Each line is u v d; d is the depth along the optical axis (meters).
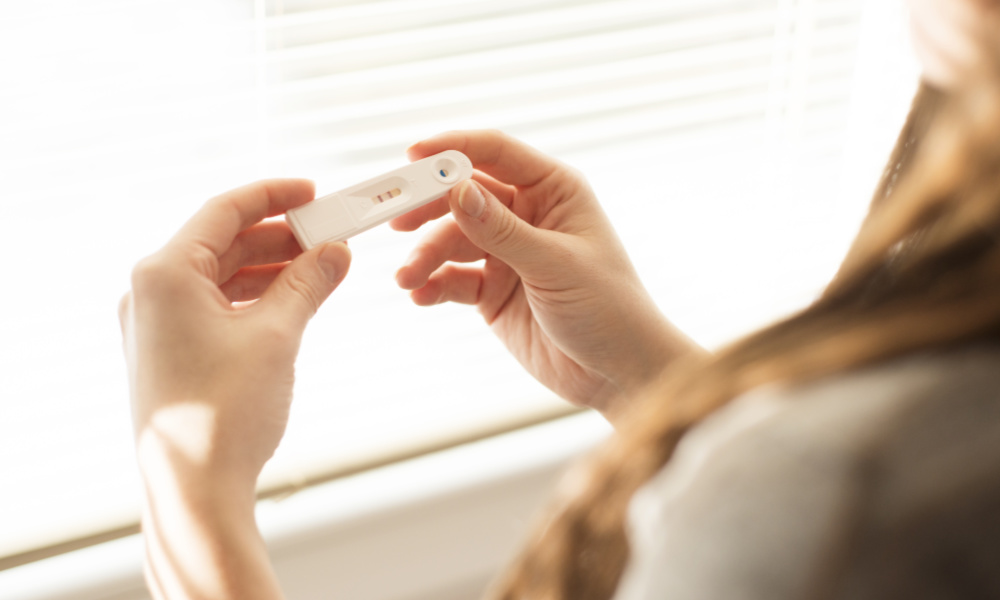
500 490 1.22
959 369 0.60
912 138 0.79
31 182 1.09
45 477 1.14
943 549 0.57
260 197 0.97
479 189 1.01
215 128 1.12
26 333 1.11
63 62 1.08
